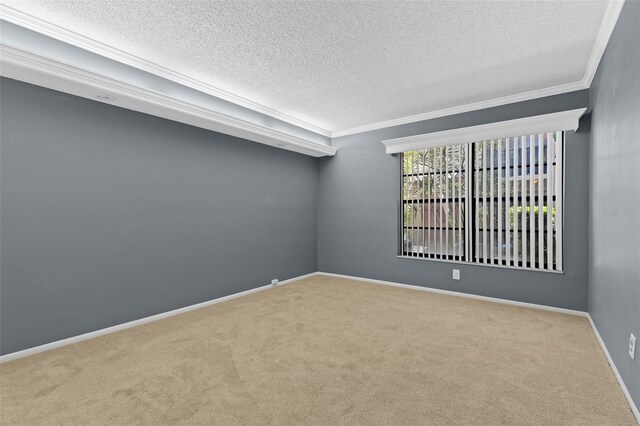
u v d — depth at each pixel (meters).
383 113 4.54
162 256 3.43
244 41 2.64
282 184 5.03
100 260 2.93
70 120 2.74
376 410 1.76
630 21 1.87
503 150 3.83
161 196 3.43
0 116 2.38
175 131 3.56
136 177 3.21
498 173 3.85
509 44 2.67
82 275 2.81
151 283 3.32
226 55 2.88
